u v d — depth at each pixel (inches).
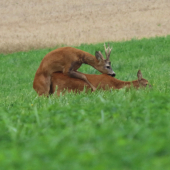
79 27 4589.1
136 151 314.7
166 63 2049.7
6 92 1674.5
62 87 1037.2
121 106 594.9
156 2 5487.2
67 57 1038.4
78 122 489.1
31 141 395.5
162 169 270.4
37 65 2458.2
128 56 2401.6
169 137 359.3
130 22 4596.5
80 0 6102.4
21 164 293.7
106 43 2960.1
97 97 779.4
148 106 561.6
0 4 6181.1
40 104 801.6
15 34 4311.0
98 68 1082.1
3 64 2564.0
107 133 387.9
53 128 478.0
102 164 283.1
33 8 5851.4
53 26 4761.3
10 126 480.4
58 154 317.7
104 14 5182.1
